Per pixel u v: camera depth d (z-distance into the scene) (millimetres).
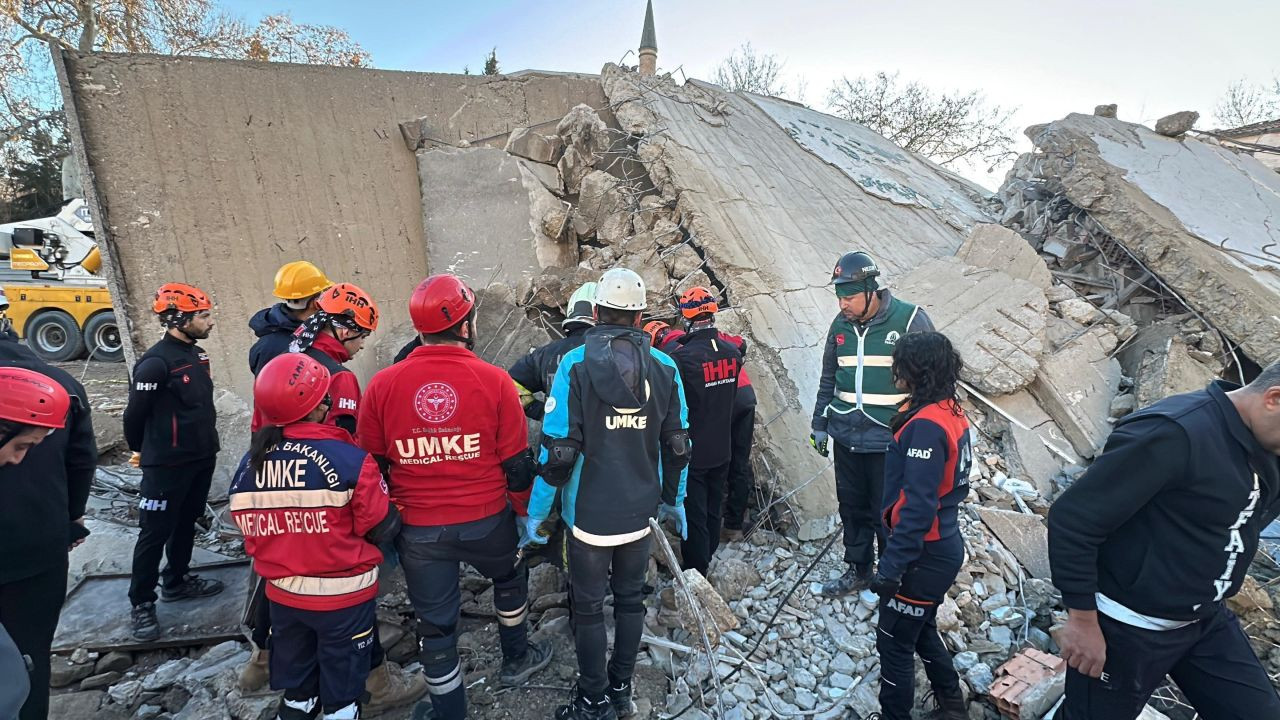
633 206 5875
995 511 4016
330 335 2730
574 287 5234
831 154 7973
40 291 10578
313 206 5418
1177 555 1821
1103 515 1843
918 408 2348
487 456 2424
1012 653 3111
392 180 5789
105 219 4688
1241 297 4953
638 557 2561
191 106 4961
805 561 3830
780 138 7730
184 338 3225
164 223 4863
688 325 3531
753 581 3623
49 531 2168
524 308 5094
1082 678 2092
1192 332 5094
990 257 5746
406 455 2312
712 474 3600
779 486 4254
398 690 2803
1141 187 6027
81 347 10891
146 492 3107
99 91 4645
